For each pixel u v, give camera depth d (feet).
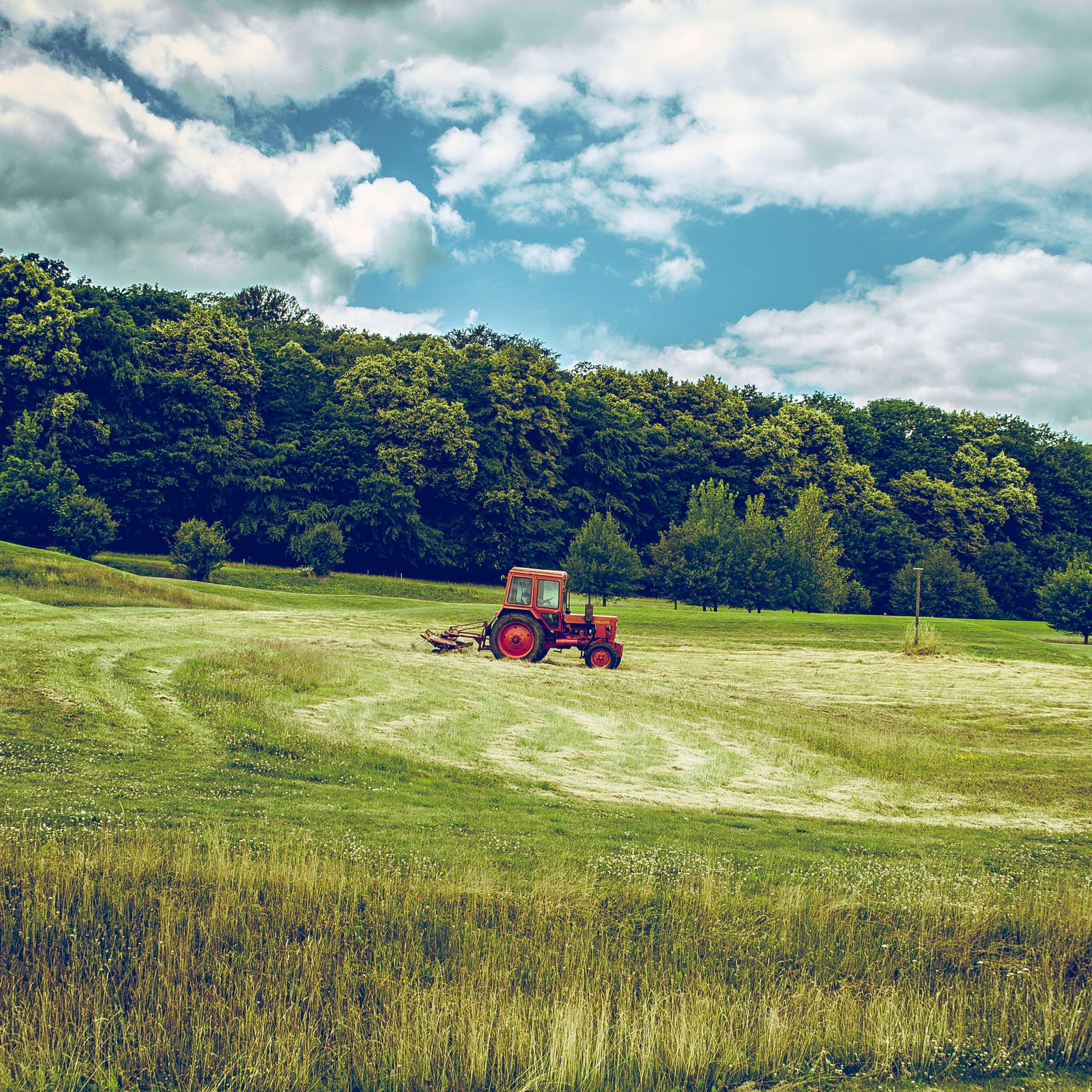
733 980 20.43
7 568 98.12
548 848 28.76
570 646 82.99
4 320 146.30
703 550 156.56
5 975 17.48
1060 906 25.43
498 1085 15.87
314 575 166.50
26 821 25.38
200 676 53.06
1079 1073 17.78
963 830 38.40
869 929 23.82
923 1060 17.67
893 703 75.97
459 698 57.77
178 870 22.44
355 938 20.53
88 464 156.87
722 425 252.42
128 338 166.61
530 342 236.02
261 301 315.58
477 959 19.79
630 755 47.83
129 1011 16.92
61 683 47.19
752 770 47.09
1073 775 51.31
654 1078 16.28
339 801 33.01
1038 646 127.44
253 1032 16.43
